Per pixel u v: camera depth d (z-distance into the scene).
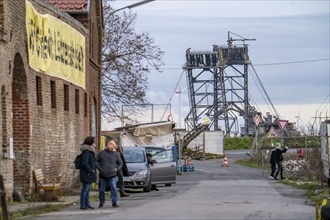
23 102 27.47
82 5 40.09
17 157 27.45
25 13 27.14
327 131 33.12
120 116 58.72
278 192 31.88
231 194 29.86
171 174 36.72
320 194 28.19
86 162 23.12
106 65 57.84
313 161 41.31
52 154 31.27
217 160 84.75
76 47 36.91
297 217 19.42
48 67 30.75
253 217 19.20
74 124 36.25
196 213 20.27
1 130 24.55
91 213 21.50
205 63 113.94
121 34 58.38
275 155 44.72
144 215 19.95
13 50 25.53
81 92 38.38
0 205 17.56
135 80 58.62
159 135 52.59
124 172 30.55
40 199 26.52
